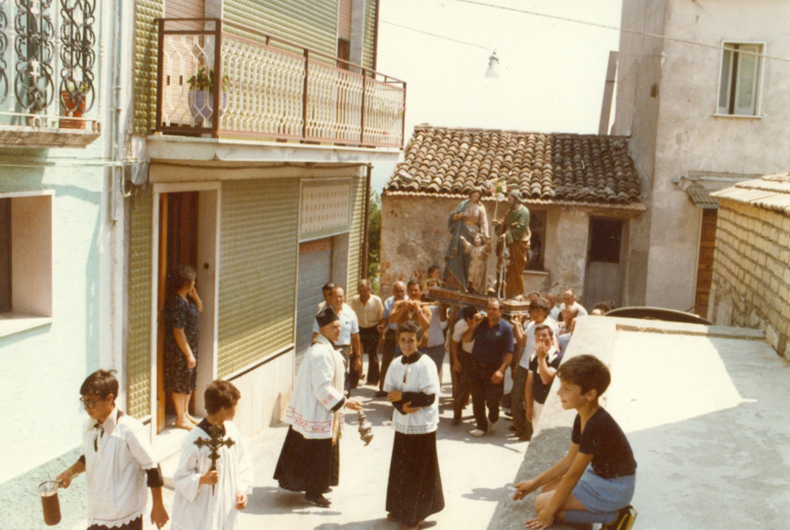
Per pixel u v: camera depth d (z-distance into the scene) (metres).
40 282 6.66
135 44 7.61
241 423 10.27
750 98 16.72
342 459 9.45
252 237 10.36
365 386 12.93
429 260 17.56
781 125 16.55
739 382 7.26
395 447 7.40
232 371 10.01
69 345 6.95
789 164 16.61
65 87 6.45
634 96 19.41
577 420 4.31
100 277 7.31
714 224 16.88
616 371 7.55
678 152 16.81
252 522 7.46
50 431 6.77
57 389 6.83
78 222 6.95
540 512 4.25
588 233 17.30
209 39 8.95
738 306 10.77
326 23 12.70
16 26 5.89
